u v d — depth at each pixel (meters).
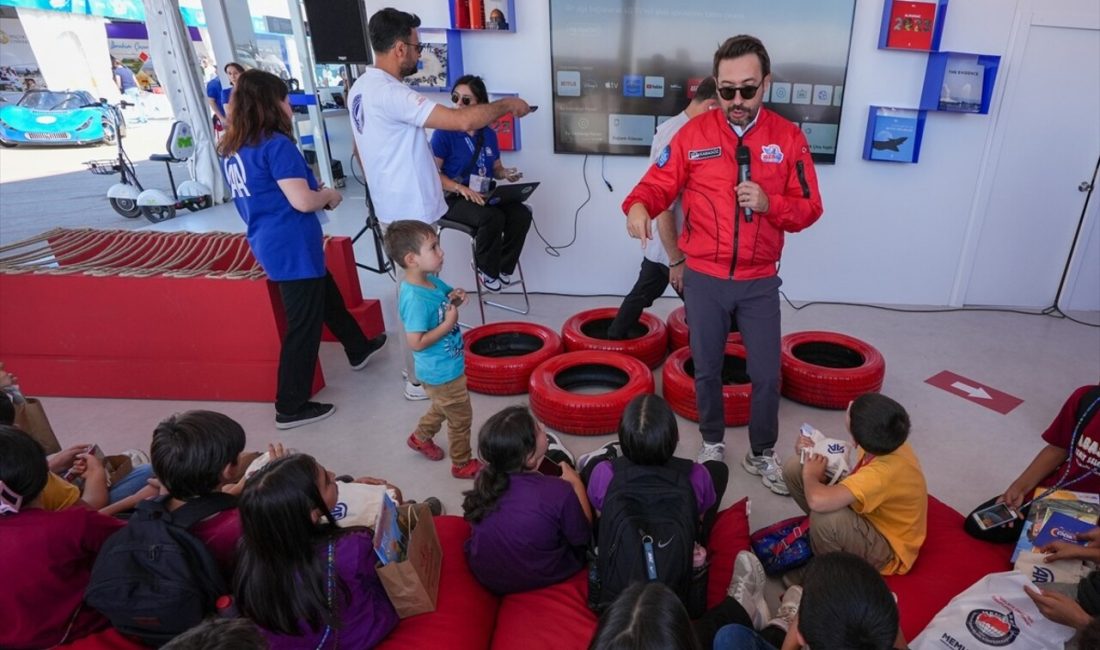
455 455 2.44
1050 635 1.32
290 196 2.52
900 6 3.55
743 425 2.82
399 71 2.70
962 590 1.71
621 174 4.11
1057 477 1.84
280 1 10.15
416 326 2.19
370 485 1.75
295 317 2.73
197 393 3.15
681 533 1.45
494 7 3.69
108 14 13.82
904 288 4.30
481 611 1.66
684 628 0.90
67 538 1.40
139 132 14.53
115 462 2.13
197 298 2.95
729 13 3.64
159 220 6.65
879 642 0.99
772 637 1.49
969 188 4.01
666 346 3.48
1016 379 3.24
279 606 1.26
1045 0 3.56
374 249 5.59
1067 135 3.84
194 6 9.77
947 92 3.70
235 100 2.49
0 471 1.35
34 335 3.12
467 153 3.69
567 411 2.72
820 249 4.23
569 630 1.55
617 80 3.83
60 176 9.30
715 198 2.11
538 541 1.65
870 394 1.73
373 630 1.48
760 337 2.24
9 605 1.34
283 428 2.87
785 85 3.78
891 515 1.73
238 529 1.44
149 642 1.39
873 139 3.84
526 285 4.50
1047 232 4.07
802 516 2.08
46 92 12.09
